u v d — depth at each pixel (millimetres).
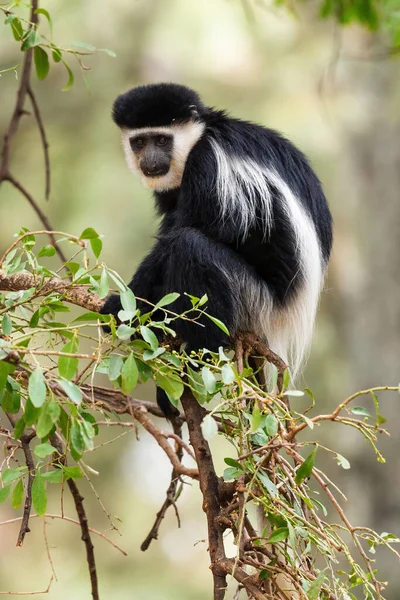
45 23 18812
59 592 17344
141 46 19797
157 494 20406
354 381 16734
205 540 5543
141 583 18609
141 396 19000
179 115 8969
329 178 19812
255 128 8680
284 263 8062
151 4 19734
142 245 19016
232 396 5152
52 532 18344
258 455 5203
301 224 8141
